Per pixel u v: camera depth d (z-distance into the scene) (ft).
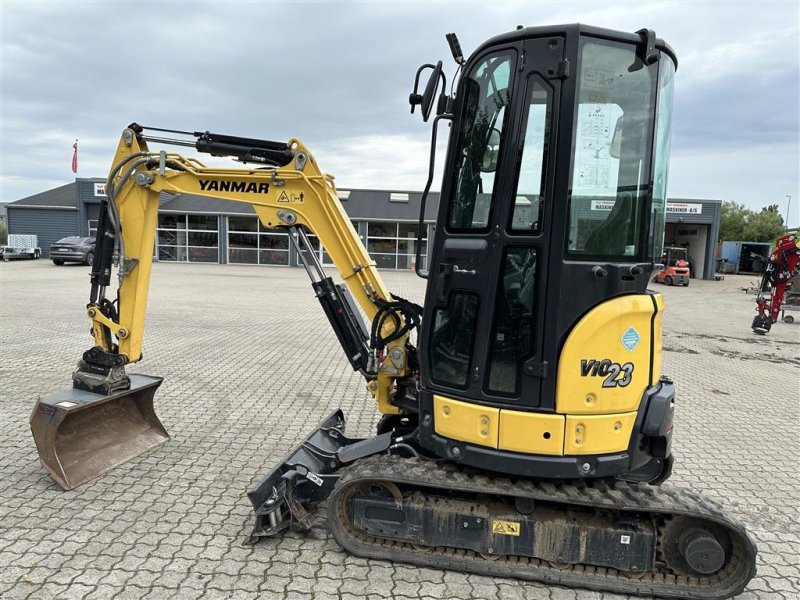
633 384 9.61
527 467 9.66
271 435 17.26
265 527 11.10
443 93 9.90
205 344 30.45
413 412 12.41
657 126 9.53
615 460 9.63
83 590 9.51
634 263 9.57
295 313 42.86
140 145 13.55
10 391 20.35
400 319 12.21
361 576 10.25
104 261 14.16
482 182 9.80
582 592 10.07
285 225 12.62
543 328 9.41
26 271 71.51
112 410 15.48
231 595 9.55
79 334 31.12
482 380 9.85
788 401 23.71
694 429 19.77
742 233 206.59
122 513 12.21
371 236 97.04
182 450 15.85
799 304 48.47
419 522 10.54
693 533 9.81
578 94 9.13
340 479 10.90
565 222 9.22
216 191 12.96
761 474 15.90
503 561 10.43
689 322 47.75
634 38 9.26
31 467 14.38
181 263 96.84
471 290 9.89
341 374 24.90
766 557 11.62
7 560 10.32
